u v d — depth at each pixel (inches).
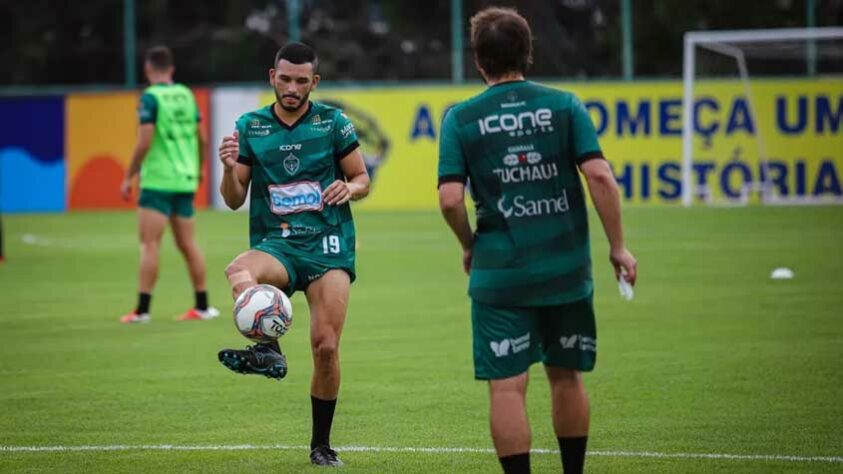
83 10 4658.0
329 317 991.6
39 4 4687.5
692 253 2657.5
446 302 2046.0
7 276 2512.3
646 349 1542.8
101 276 2507.4
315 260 1000.2
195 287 1905.8
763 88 3838.6
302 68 998.4
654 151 3907.5
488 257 824.9
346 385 1348.4
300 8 4621.1
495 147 826.2
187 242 1888.5
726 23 4274.1
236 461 1011.9
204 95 4170.8
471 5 4436.5
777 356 1477.6
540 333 840.3
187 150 1865.2
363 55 4564.5
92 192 4217.5
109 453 1041.5
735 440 1064.2
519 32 837.8
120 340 1685.5
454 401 1257.4
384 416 1189.1
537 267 818.8
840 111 3799.2
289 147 1011.3
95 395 1305.4
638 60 4271.7
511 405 815.7
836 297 1977.1
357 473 968.3
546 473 965.2
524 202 824.3
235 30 4704.7
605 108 3934.5
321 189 1011.3
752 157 3843.5
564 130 827.4
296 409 1232.2
